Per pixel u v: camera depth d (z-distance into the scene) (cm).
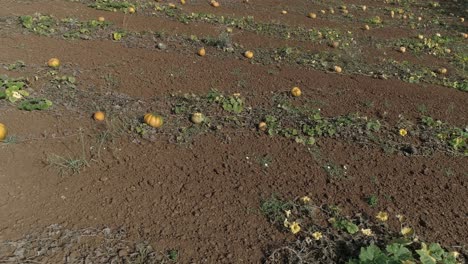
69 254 321
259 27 885
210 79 619
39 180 392
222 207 382
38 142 440
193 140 471
